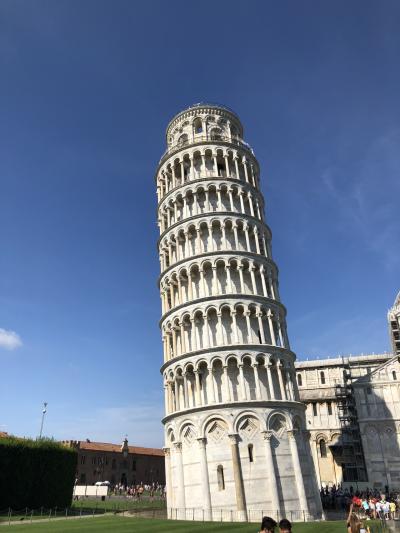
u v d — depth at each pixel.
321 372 100.50
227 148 64.25
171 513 47.75
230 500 43.84
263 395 49.31
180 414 49.31
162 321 57.91
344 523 38.44
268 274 57.91
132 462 129.88
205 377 50.31
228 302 52.81
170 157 65.62
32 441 52.16
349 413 86.81
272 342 52.66
